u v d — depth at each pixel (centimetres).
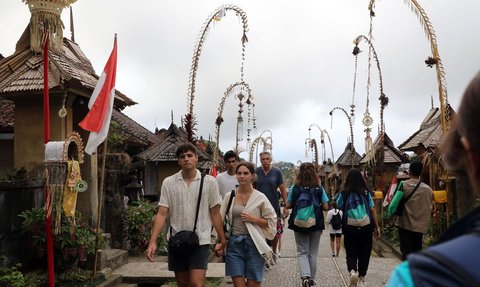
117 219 1152
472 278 115
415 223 791
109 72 807
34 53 932
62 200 747
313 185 828
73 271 834
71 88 919
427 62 984
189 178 619
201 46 1123
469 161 140
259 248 620
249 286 635
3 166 1254
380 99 1647
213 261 1151
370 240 827
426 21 978
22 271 798
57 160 740
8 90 878
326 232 2066
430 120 2006
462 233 133
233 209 641
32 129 930
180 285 609
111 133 1402
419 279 122
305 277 791
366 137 1670
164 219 614
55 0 868
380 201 1772
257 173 980
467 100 137
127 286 875
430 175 1229
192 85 1113
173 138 1664
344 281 901
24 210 814
